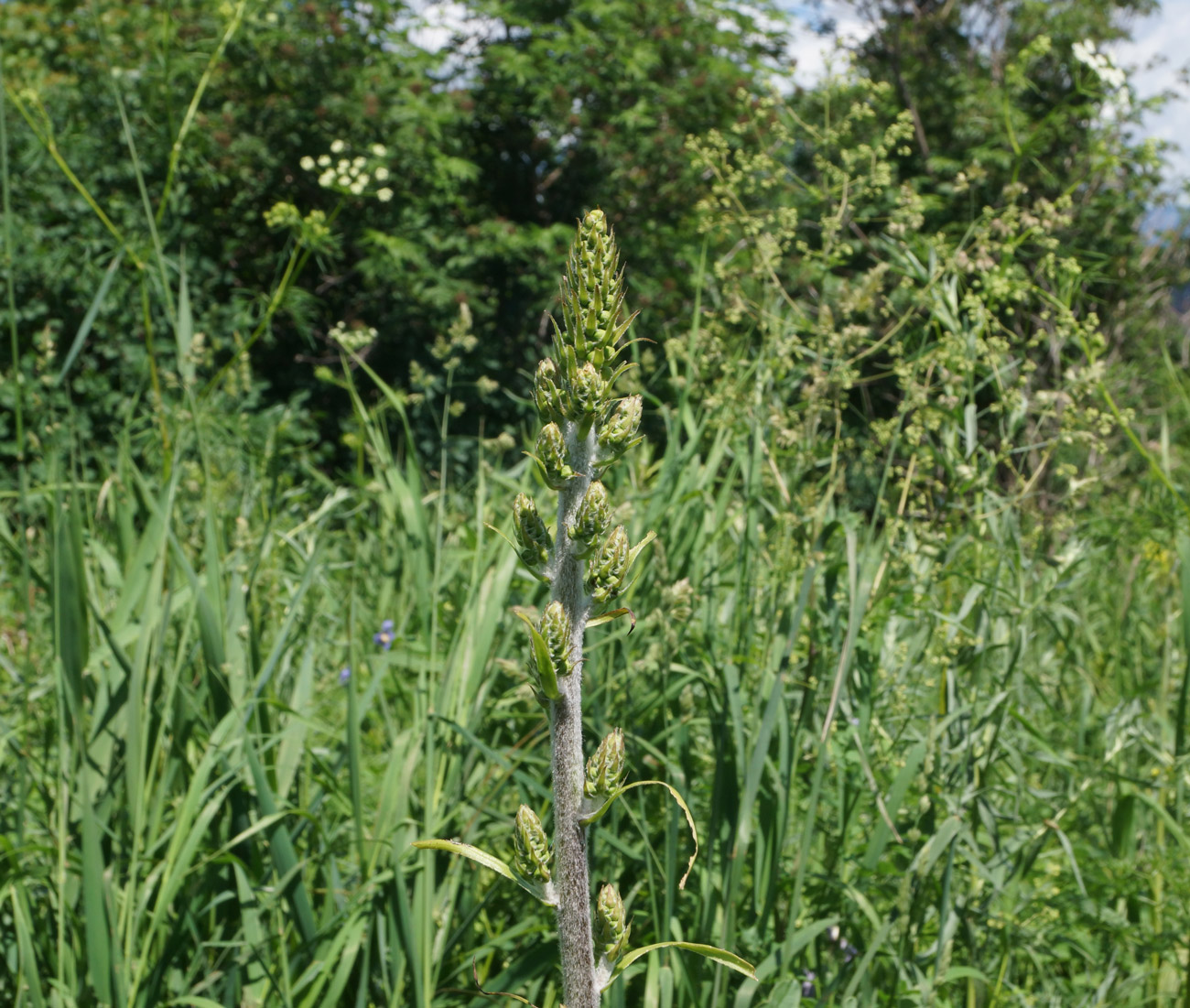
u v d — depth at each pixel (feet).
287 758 8.63
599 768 3.91
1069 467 9.09
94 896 6.85
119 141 36.40
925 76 49.32
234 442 15.51
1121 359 21.80
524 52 52.70
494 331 49.16
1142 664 13.70
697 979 7.13
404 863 7.73
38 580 8.82
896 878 7.99
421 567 10.47
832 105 11.40
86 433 30.12
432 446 41.81
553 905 4.02
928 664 9.18
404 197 45.93
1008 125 11.88
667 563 9.47
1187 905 8.52
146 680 8.14
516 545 3.97
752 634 9.14
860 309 9.77
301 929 7.41
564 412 3.90
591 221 3.78
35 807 8.77
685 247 41.34
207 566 9.02
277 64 42.68
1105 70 11.28
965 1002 8.45
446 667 8.82
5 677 11.05
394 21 49.88
